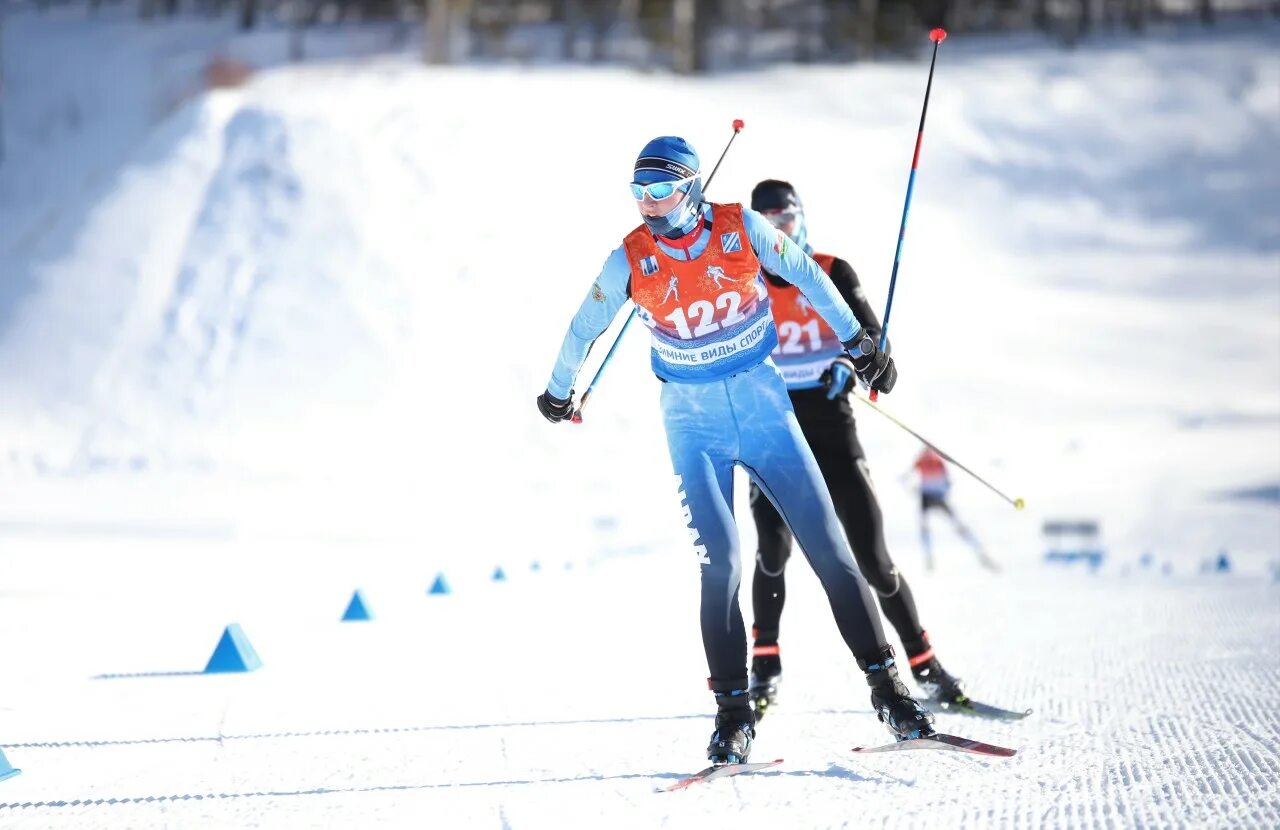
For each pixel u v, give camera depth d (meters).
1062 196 106.12
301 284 71.38
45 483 55.03
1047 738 12.30
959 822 9.22
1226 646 18.75
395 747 12.59
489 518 47.69
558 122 86.25
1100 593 27.84
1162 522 44.81
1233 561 36.03
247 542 39.06
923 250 91.06
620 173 82.94
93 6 154.88
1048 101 118.06
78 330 72.44
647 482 57.19
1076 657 17.88
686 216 10.84
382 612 24.19
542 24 149.00
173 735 13.39
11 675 17.34
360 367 66.81
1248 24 144.50
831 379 13.46
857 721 13.49
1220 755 11.25
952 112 112.81
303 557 35.25
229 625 18.05
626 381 65.62
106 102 128.50
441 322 69.38
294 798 10.56
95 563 33.12
